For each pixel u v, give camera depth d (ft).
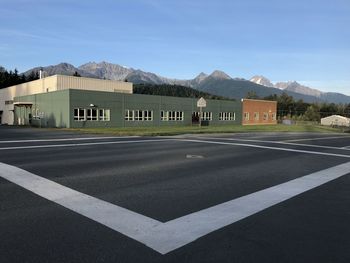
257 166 37.78
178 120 188.24
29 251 14.48
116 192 24.39
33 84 200.13
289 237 16.62
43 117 164.96
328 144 71.31
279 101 424.46
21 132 98.73
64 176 29.53
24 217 18.67
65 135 83.10
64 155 43.39
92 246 15.08
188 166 36.42
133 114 166.30
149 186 26.53
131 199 22.66
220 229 17.49
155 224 17.99
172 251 14.78
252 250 15.05
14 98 206.18
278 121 278.26
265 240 16.20
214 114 209.56
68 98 143.84
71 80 178.91
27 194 23.32
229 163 39.42
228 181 29.12
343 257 14.49
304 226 18.22
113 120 158.30
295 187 27.45
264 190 26.08
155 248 15.03
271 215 19.97
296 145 65.57
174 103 185.47
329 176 32.71
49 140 65.82
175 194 24.26
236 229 17.56
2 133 92.68
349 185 28.73
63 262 13.55
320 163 41.60
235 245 15.56
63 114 147.84
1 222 17.85
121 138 73.51
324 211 21.01
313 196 24.64
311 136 98.94
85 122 148.66
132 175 30.71
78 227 17.31
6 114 231.71
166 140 69.56
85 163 36.94
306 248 15.37
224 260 14.05
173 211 20.26
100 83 187.73
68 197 22.74
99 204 21.31
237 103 225.35
